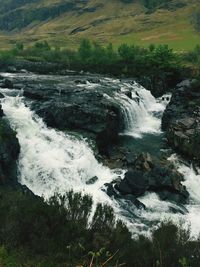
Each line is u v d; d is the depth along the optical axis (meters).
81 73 75.31
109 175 32.31
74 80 60.75
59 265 14.56
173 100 51.09
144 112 52.09
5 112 37.97
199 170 35.38
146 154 34.62
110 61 79.25
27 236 15.90
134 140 42.66
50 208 17.47
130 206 27.36
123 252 15.65
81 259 15.13
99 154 35.97
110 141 40.66
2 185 26.00
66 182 30.67
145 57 76.19
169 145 40.88
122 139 42.81
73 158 32.91
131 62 77.81
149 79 67.38
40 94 44.22
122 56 79.44
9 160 28.25
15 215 16.56
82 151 33.88
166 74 70.56
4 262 14.27
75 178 31.23
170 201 28.94
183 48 122.44
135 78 70.12
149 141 42.50
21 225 16.05
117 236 16.84
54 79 60.81
